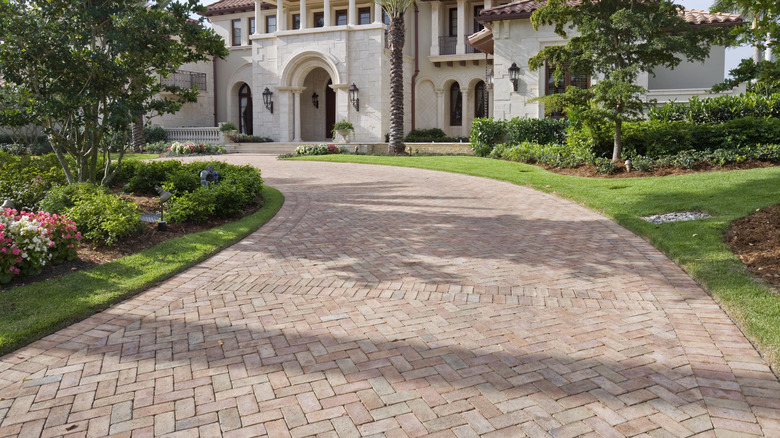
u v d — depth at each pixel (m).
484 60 30.28
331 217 10.34
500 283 6.28
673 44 13.05
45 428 3.44
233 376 4.10
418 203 11.77
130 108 10.19
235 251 7.90
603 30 14.04
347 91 28.86
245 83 34.12
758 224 7.95
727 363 4.20
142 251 7.55
